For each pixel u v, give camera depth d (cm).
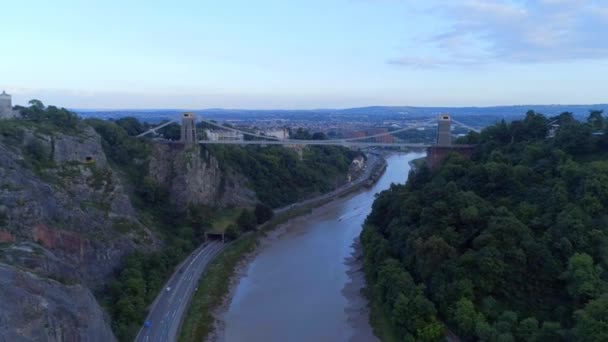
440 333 7788
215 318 9262
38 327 5728
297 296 10394
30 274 6144
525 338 7188
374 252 11012
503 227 8600
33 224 8119
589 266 7575
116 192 11269
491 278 8144
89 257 9275
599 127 12456
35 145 9944
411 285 8812
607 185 8869
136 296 8956
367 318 9356
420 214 10550
